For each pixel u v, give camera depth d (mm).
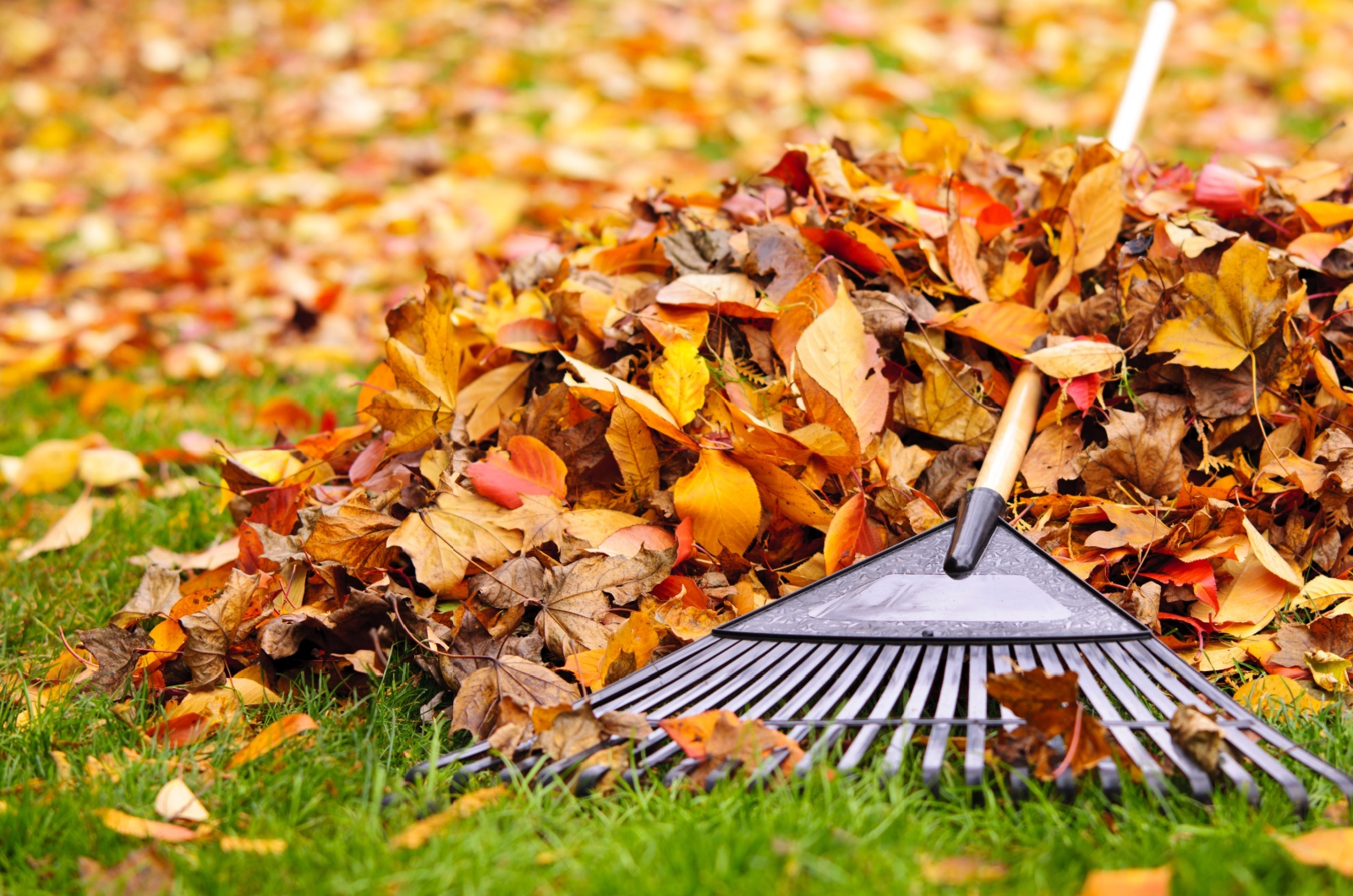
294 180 4398
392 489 2350
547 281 2494
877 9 5559
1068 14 5453
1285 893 1967
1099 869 1989
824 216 2451
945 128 2596
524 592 2240
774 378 2342
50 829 2076
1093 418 2336
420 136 4777
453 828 2049
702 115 4535
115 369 3166
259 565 2303
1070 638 2150
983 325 2361
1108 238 2383
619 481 2334
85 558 2541
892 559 2232
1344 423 2293
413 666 2252
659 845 2012
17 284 3572
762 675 2152
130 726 2205
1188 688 2131
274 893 2010
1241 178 2436
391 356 2350
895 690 2117
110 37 6387
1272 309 2287
